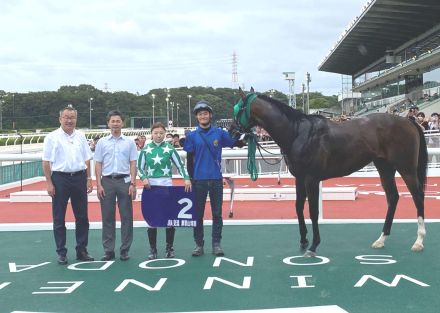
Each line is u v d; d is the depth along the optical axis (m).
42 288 4.28
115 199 5.27
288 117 5.24
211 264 4.99
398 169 5.46
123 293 4.11
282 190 9.52
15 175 13.77
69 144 5.07
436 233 6.23
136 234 6.58
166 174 5.30
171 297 3.98
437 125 14.84
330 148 5.18
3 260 5.28
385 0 26.56
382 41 37.09
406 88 37.91
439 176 13.27
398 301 3.78
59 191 5.04
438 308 3.61
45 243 6.08
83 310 3.72
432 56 28.19
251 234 6.40
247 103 5.33
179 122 95.88
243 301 3.84
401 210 8.16
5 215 8.24
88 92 85.25
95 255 5.48
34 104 76.06
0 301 3.95
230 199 8.59
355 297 3.88
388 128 5.38
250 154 5.50
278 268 4.79
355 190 9.48
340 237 6.12
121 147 5.22
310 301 3.81
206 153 5.27
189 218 5.26
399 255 5.20
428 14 28.94
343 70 55.22
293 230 6.61
